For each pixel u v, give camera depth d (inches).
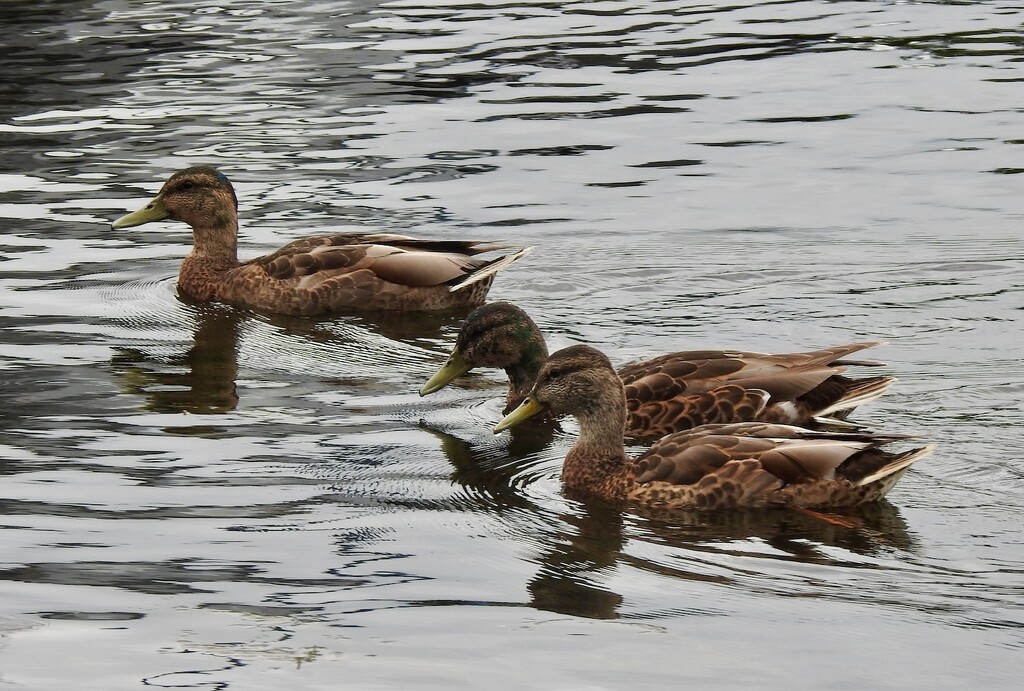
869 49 1163.3
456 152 938.1
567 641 379.2
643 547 443.5
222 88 1088.8
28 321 675.4
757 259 743.7
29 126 997.8
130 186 873.5
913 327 644.7
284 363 629.3
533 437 550.9
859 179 869.8
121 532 446.9
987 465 495.2
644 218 812.0
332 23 1288.1
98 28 1270.9
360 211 831.1
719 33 1229.1
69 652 370.9
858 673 362.0
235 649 373.4
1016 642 376.2
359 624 388.8
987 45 1162.0
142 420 550.6
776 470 470.9
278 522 458.0
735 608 398.9
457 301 711.1
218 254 741.9
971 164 890.7
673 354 569.9
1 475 490.9
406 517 466.0
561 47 1193.4
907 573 419.5
